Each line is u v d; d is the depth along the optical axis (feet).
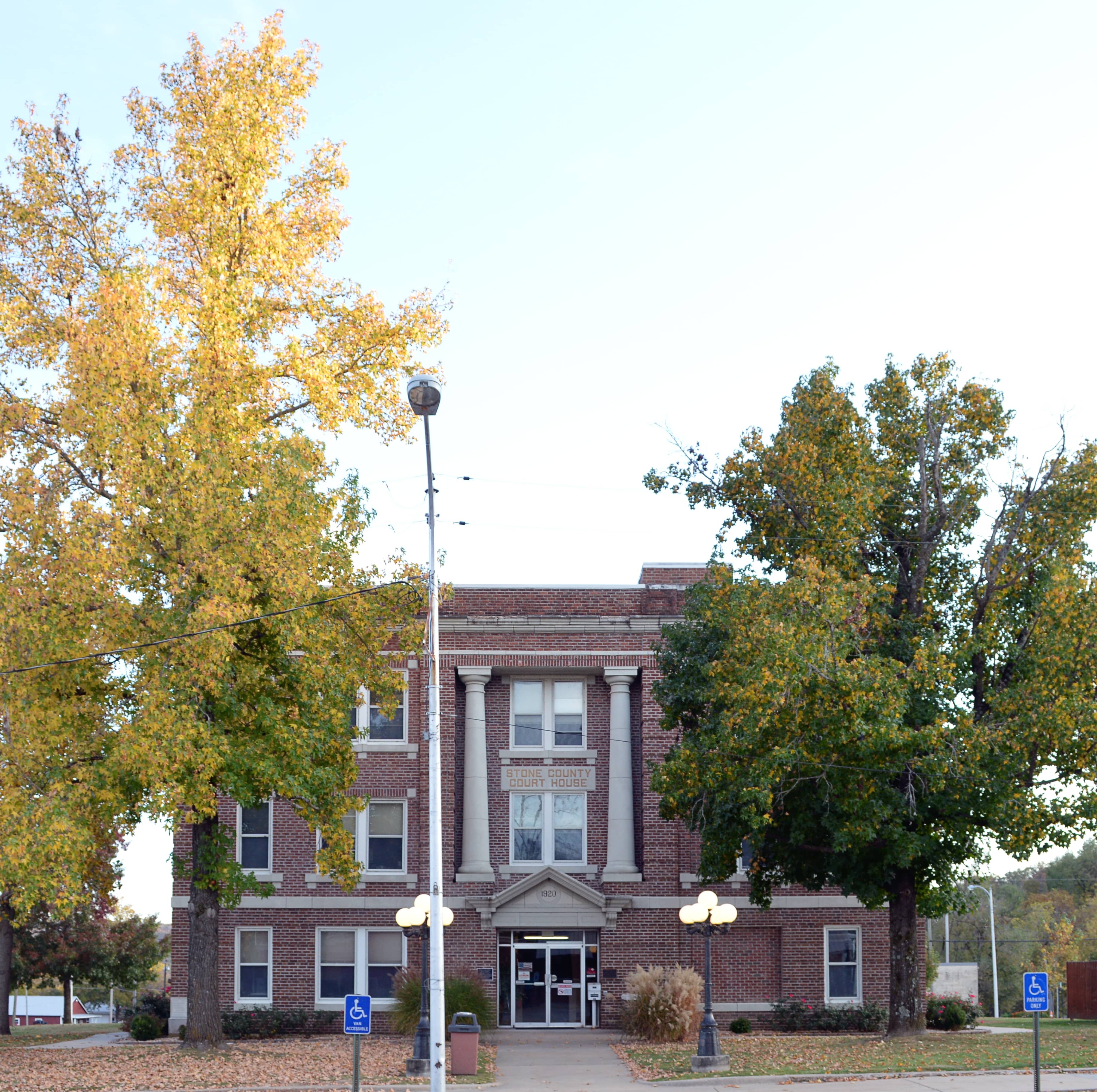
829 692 82.43
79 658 77.61
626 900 124.98
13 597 76.38
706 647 103.14
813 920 126.31
